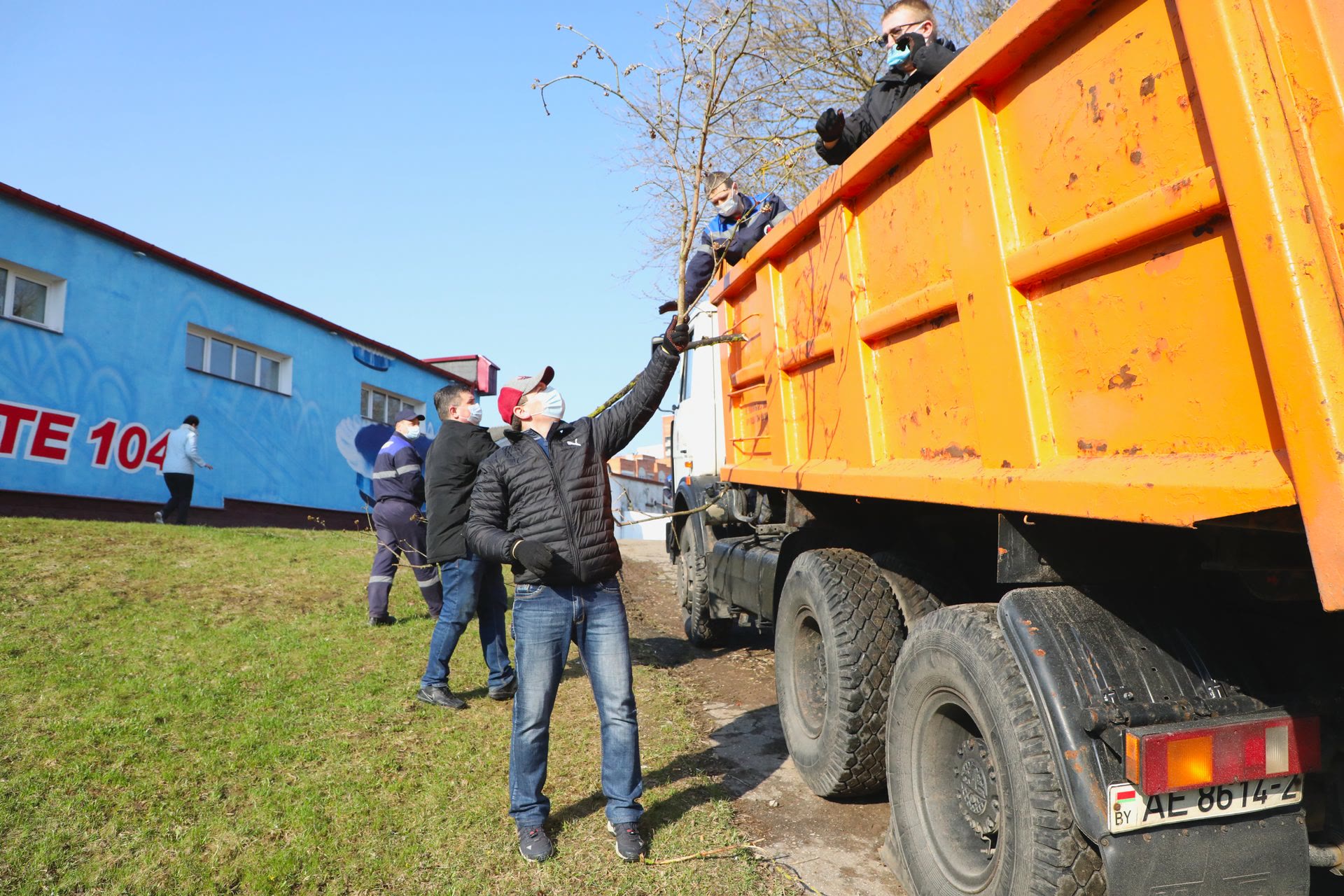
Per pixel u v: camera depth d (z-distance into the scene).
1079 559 2.33
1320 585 1.40
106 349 12.71
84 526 9.45
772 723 4.78
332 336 18.38
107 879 2.82
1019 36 2.12
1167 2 1.75
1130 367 1.92
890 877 3.01
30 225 11.60
